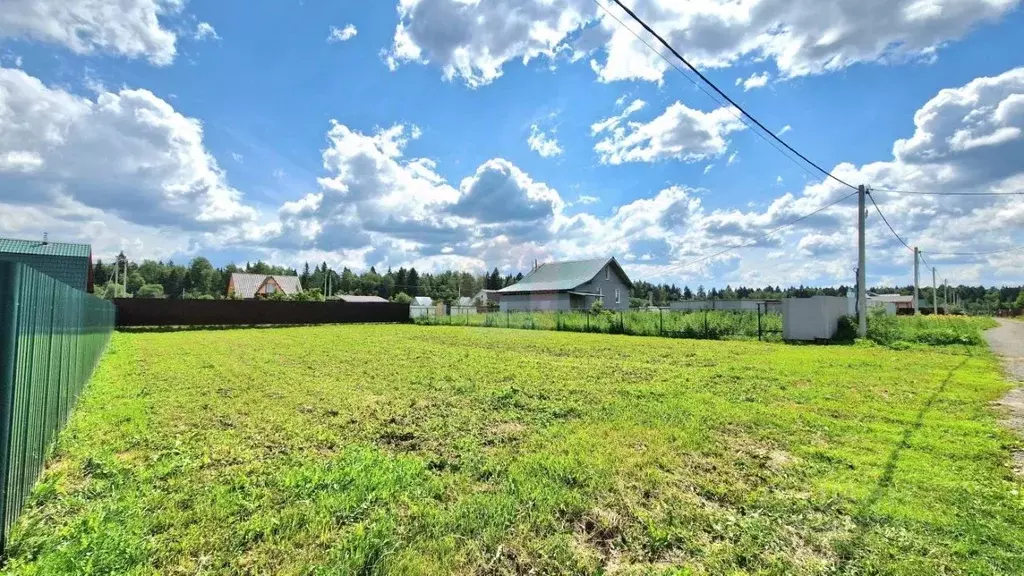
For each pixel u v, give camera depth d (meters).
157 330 20.98
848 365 9.08
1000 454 3.88
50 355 3.64
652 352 11.73
